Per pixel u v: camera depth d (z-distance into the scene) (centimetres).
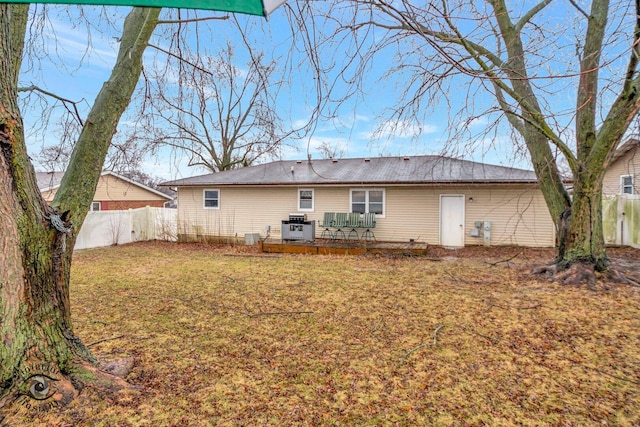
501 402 272
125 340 391
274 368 328
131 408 256
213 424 244
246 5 135
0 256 221
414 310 505
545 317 468
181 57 387
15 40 219
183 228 1453
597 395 281
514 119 697
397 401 274
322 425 245
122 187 1992
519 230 1120
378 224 1259
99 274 780
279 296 586
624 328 425
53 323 252
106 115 280
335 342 390
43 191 955
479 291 609
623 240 1092
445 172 1183
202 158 1814
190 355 354
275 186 1347
